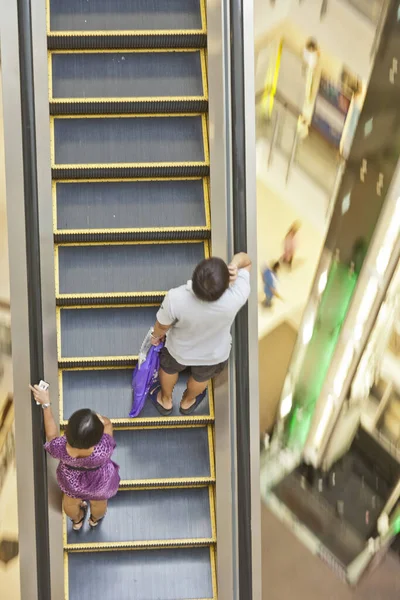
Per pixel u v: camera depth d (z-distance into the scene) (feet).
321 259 15.72
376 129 15.53
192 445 14.74
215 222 14.35
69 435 11.21
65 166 14.32
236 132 14.42
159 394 14.30
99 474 12.34
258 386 15.34
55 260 14.38
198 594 14.66
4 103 14.07
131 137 14.66
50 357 14.15
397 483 16.20
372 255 15.74
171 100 14.60
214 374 12.99
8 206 14.06
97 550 14.66
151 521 14.73
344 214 15.66
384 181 15.61
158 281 14.42
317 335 15.87
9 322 14.94
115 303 14.44
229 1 14.46
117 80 14.74
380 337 15.96
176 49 14.99
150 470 14.55
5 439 15.15
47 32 14.64
